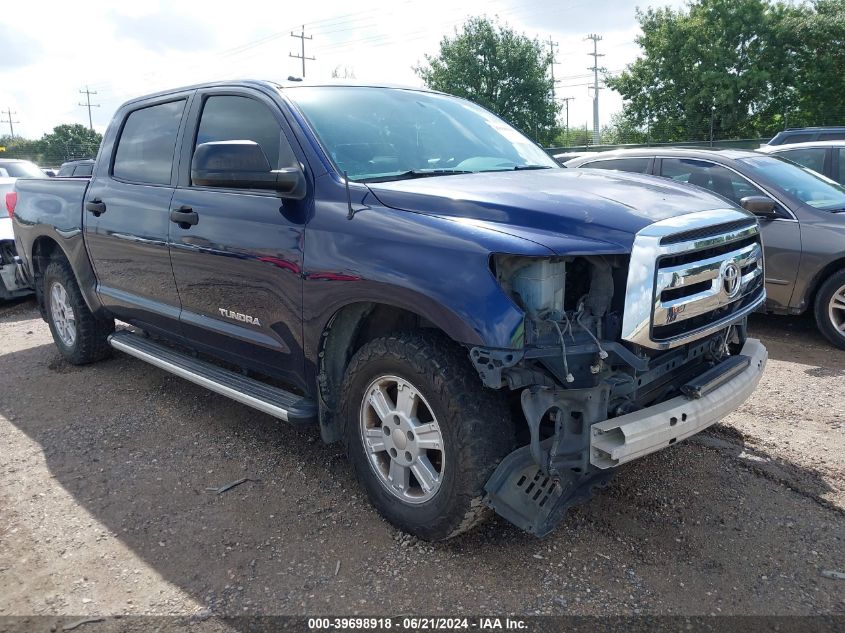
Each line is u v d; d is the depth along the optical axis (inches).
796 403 183.9
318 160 131.7
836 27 1207.6
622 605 105.0
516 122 1626.5
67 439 170.1
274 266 133.6
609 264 107.0
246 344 148.9
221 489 142.5
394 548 120.1
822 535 122.6
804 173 264.5
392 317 130.3
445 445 111.2
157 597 109.1
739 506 132.3
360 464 128.4
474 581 111.0
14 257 321.4
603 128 2052.2
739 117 1312.7
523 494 107.6
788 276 241.9
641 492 137.3
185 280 159.8
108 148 194.4
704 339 126.3
